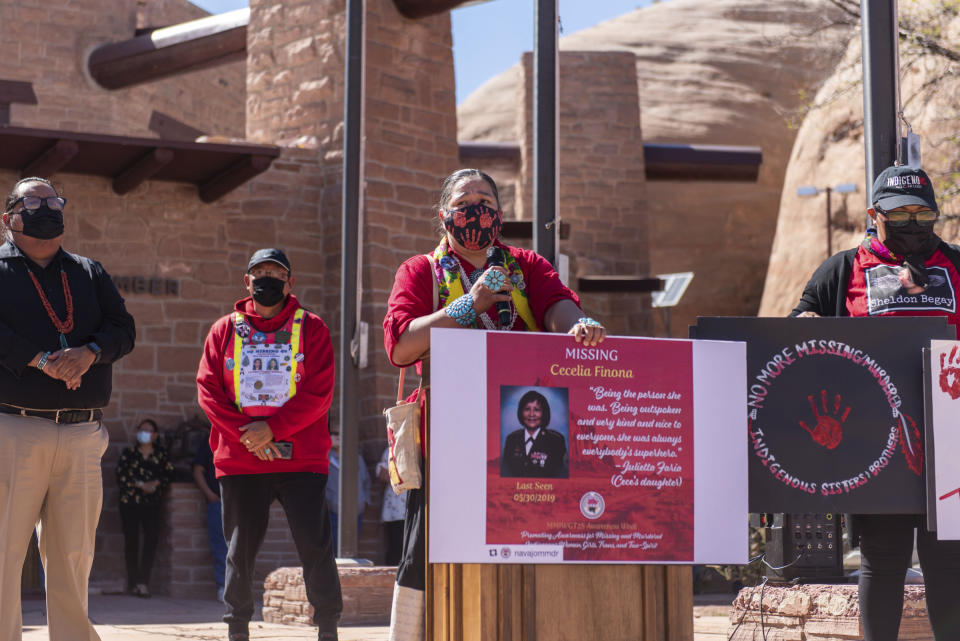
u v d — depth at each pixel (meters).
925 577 3.94
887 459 3.66
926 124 17.42
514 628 3.02
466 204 3.41
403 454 3.36
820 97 24.81
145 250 14.21
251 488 5.08
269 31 15.80
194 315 14.30
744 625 5.82
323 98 15.19
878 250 4.18
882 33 6.19
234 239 14.69
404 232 14.70
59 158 12.77
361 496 12.23
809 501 3.63
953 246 4.16
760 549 8.82
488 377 3.05
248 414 5.12
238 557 5.07
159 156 13.07
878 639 4.01
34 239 4.61
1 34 19.47
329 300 14.87
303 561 5.14
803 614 5.53
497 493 3.03
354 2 9.21
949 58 15.70
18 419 4.47
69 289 4.68
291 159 15.07
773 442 3.65
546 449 3.07
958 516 3.60
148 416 13.84
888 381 3.69
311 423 5.13
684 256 32.53
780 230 25.83
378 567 8.46
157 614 9.16
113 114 20.34
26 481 4.47
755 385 3.66
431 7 14.85
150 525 12.00
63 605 4.66
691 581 3.18
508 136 36.84
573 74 21.55
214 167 13.89
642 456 3.13
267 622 8.67
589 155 21.28
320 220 15.10
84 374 4.61
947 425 3.62
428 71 15.32
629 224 21.19
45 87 19.64
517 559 3.02
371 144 14.60
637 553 3.10
